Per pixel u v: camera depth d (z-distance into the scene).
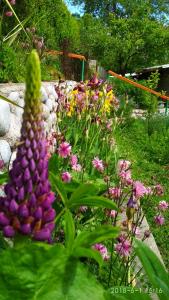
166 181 2.15
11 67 1.58
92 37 10.06
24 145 0.36
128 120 3.31
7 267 0.31
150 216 1.48
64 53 3.39
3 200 0.37
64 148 0.87
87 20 10.95
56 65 3.22
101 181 1.10
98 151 1.51
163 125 3.79
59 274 0.31
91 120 1.55
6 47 1.57
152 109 4.96
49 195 0.37
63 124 1.65
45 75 2.31
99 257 0.35
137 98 6.73
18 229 0.36
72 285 0.31
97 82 1.53
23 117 0.36
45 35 3.31
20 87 1.42
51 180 0.43
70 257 0.32
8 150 1.07
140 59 10.51
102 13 13.19
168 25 11.66
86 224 0.97
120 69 10.56
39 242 0.37
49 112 1.81
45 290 0.31
